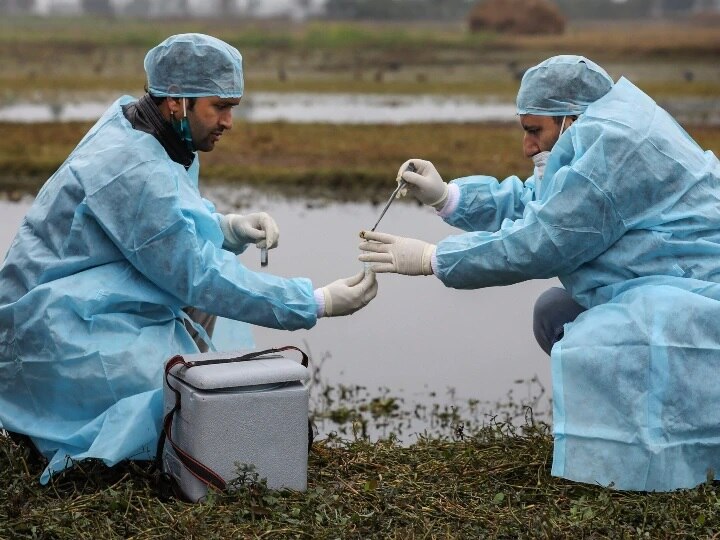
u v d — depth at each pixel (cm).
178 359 526
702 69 3253
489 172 1509
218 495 511
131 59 3462
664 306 541
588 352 545
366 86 2855
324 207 1380
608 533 494
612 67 3284
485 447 604
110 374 543
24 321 552
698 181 567
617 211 553
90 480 533
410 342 900
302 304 555
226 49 562
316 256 1127
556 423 551
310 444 557
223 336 634
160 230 540
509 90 2836
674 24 5147
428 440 623
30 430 557
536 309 634
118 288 552
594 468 545
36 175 1536
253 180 1512
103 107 2278
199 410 508
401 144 1739
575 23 5294
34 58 3366
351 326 943
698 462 548
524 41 4181
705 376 544
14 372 562
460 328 944
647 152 555
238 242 612
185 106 561
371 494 530
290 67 3350
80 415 555
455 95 2683
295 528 489
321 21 5809
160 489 528
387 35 4416
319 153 1670
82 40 4009
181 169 562
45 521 490
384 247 578
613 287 566
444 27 5472
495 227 656
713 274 562
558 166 571
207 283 544
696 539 493
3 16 5472
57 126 1878
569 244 555
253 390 517
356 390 778
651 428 538
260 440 519
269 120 2009
